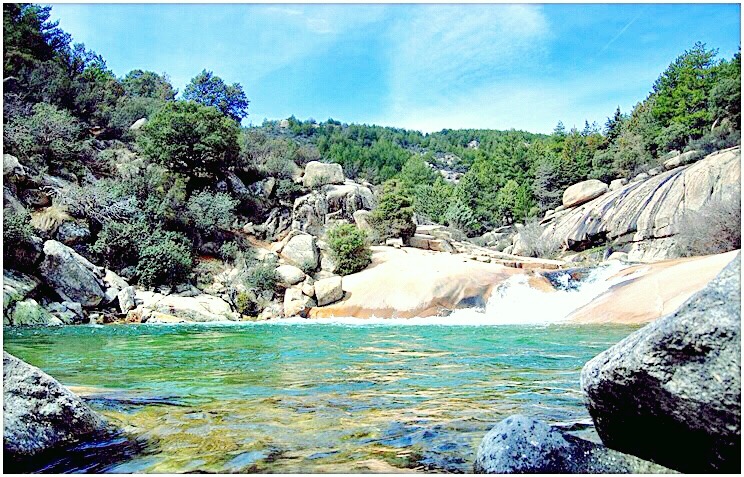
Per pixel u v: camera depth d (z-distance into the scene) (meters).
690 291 11.53
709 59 44.47
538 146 61.06
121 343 9.27
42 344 9.02
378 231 30.28
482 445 2.59
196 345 8.95
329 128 86.44
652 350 2.24
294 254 23.89
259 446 2.89
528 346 8.15
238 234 26.39
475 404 3.97
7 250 14.37
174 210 22.80
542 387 4.69
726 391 2.03
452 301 18.11
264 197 31.16
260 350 8.15
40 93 27.86
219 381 5.16
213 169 28.84
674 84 48.12
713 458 2.12
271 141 39.09
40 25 33.44
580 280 18.34
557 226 32.41
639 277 15.16
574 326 11.64
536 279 18.89
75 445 2.91
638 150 43.16
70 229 17.94
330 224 31.14
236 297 19.64
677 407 2.16
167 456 2.72
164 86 51.22
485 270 19.92
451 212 48.38
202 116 28.28
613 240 27.20
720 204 19.75
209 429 3.24
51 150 22.08
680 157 31.22
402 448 2.84
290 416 3.60
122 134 31.59
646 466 2.30
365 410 3.78
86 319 15.12
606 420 2.53
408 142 103.50
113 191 20.33
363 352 7.77
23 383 2.97
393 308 18.44
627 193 27.89
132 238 18.88
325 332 11.83
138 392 4.54
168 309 16.61
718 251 19.23
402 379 5.23
